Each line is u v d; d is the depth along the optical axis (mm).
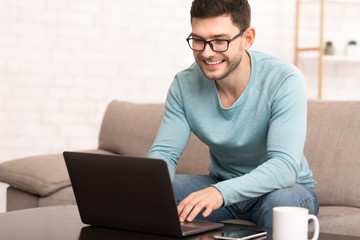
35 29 4730
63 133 4828
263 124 2039
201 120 2172
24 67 4727
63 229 1651
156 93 5027
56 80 4797
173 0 5004
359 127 2371
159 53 5004
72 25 4801
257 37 5258
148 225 1565
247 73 2086
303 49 5203
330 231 1794
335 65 5480
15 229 1644
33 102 4762
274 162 1844
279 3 5273
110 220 1646
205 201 1680
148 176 1489
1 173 3059
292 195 1846
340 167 2346
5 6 4660
